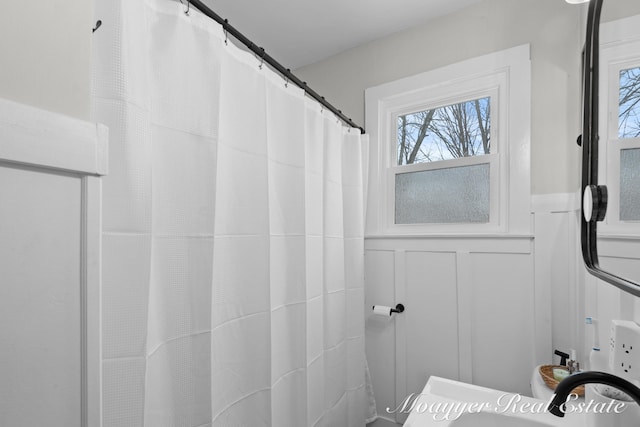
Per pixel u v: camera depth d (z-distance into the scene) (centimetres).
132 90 71
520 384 148
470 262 162
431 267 173
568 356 130
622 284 66
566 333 139
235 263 106
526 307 148
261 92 116
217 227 100
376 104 196
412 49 186
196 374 87
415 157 191
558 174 144
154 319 80
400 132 196
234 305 105
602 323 100
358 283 179
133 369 70
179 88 85
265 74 119
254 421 110
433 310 171
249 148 111
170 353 82
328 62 217
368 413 183
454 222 176
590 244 91
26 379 37
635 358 67
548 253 144
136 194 71
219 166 101
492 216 163
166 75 83
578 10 140
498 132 163
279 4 169
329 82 217
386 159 196
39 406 38
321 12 175
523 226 150
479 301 159
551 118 146
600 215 82
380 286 189
